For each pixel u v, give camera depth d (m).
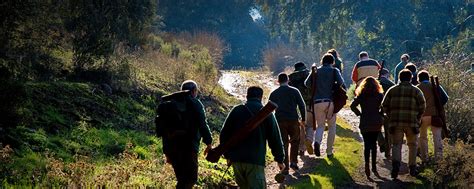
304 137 11.92
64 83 13.01
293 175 10.37
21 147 8.76
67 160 8.89
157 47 24.62
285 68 34.72
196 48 30.16
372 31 34.16
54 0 13.74
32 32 12.62
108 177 7.82
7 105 9.26
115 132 11.16
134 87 15.41
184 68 20.22
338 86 11.34
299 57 37.03
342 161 11.32
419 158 11.78
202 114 7.43
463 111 14.48
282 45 39.09
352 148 12.84
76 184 7.45
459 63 16.97
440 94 11.07
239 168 6.99
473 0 31.81
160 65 19.69
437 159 10.63
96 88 13.74
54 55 14.43
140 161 9.13
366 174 10.26
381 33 33.81
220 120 15.55
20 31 12.16
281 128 10.28
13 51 12.06
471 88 15.51
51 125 10.30
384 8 33.56
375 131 10.30
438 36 32.09
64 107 11.53
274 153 7.11
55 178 7.66
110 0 15.52
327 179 9.90
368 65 13.30
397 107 10.11
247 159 6.93
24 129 9.44
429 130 15.09
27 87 11.14
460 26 30.98
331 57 11.58
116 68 15.32
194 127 7.40
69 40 15.05
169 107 7.41
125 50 18.19
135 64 17.81
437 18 32.25
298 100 10.35
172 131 7.33
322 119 11.39
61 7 14.28
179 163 7.32
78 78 14.23
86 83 13.88
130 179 8.20
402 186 9.79
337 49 36.69
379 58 33.91
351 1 34.84
